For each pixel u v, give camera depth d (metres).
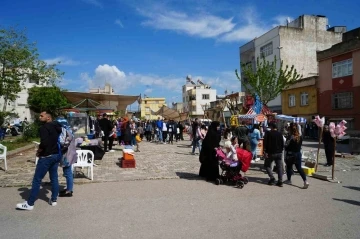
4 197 7.39
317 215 6.10
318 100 34.00
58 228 5.37
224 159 8.84
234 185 8.83
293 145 8.65
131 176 9.97
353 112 29.39
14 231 5.23
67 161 7.36
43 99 35.94
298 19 44.41
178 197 7.45
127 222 5.68
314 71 43.53
